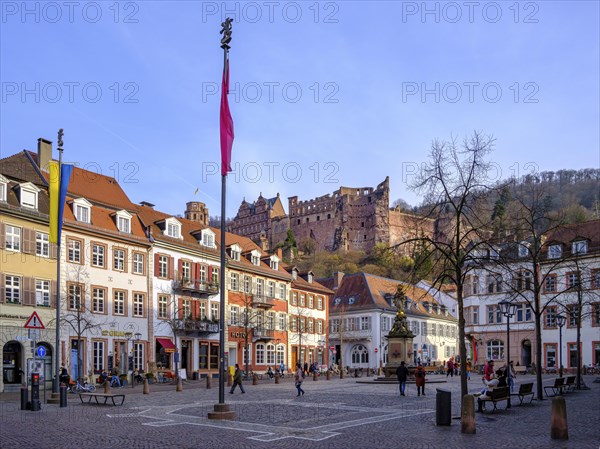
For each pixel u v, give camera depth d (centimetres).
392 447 1675
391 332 5331
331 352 9500
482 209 2566
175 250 6228
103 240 5444
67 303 5034
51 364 4862
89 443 1731
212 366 6631
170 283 6125
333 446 1694
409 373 5194
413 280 2695
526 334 7556
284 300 7900
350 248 19075
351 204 19325
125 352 5559
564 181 14712
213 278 6700
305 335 8275
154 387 4828
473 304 8088
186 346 6322
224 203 2420
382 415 2498
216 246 6950
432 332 10250
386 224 18725
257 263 7531
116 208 5884
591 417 2458
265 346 7438
